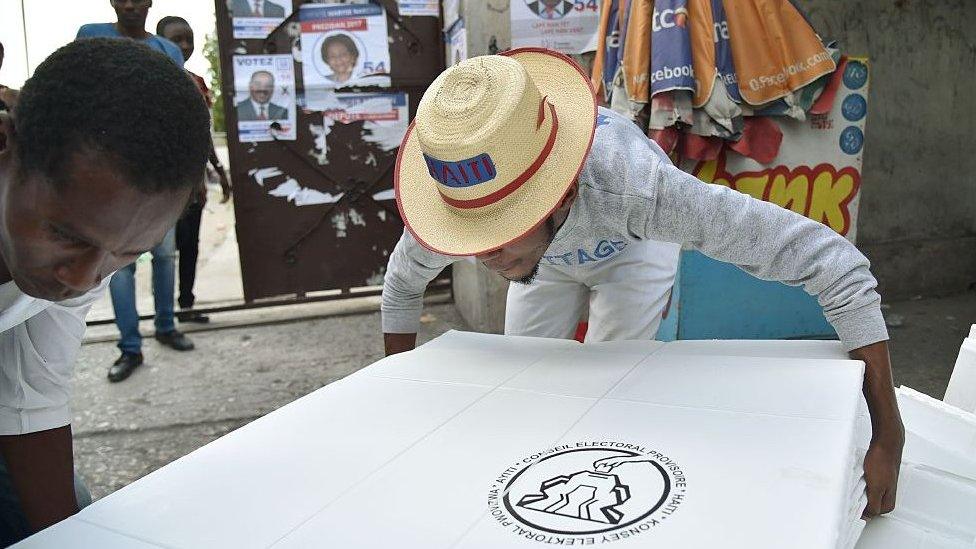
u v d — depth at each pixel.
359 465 0.85
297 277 3.82
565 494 0.75
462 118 0.98
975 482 1.08
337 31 3.59
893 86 3.54
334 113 3.68
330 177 3.74
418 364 1.20
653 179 1.12
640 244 1.60
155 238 0.72
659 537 0.65
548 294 1.73
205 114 0.70
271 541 0.71
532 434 0.89
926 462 1.19
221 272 5.11
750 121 2.52
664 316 1.95
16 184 0.65
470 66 1.03
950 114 3.64
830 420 0.85
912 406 1.40
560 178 1.02
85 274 0.69
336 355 3.24
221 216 6.83
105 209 0.63
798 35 2.40
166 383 2.94
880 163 3.62
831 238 1.06
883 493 1.00
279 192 3.71
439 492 0.78
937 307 3.58
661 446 0.82
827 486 0.70
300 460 0.88
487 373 1.13
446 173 1.01
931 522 1.00
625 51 2.39
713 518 0.67
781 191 2.62
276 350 3.34
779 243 1.05
